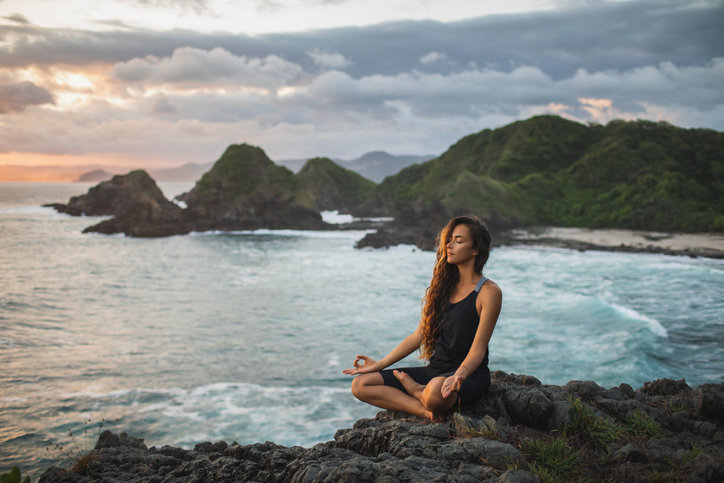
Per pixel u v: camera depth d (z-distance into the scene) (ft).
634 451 10.91
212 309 85.46
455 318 12.72
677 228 237.04
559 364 54.39
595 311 78.33
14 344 64.08
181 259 155.94
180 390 48.98
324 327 72.95
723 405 12.39
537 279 114.62
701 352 58.44
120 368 55.21
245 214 280.10
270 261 152.46
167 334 69.51
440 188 391.65
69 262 145.07
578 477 10.25
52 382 50.88
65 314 81.51
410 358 58.44
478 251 12.63
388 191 438.81
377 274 126.00
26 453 36.60
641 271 126.00
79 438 39.04
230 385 50.24
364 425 14.98
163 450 17.97
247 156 301.43
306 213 292.81
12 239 207.21
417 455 11.21
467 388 12.25
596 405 13.85
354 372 14.14
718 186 286.46
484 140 413.18
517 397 13.06
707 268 128.57
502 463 10.39
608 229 254.27
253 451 14.30
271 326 73.72
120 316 80.33
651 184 271.08
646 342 60.34
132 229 231.09
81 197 364.79
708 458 10.12
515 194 296.92
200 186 290.15
